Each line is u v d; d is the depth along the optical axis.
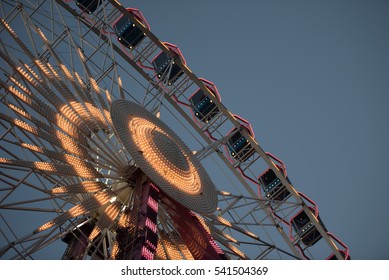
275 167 53.78
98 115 38.84
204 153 49.56
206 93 53.47
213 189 42.66
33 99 35.66
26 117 35.00
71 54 42.25
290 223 55.09
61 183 37.59
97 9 49.69
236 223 44.41
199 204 39.59
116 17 51.72
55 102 36.75
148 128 41.47
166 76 49.84
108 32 47.84
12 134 35.94
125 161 39.59
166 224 39.28
